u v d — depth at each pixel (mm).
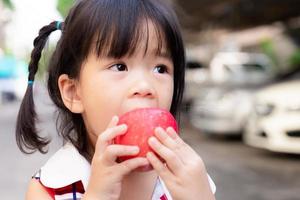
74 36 1393
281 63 15023
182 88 1533
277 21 11742
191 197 1195
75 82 1426
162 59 1394
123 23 1337
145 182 1437
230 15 11258
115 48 1319
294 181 6180
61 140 1695
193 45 17000
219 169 7000
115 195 1206
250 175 6582
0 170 7082
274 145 7156
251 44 19000
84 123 1464
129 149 1187
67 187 1397
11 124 14523
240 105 9320
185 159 1219
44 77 1717
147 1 1411
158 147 1188
